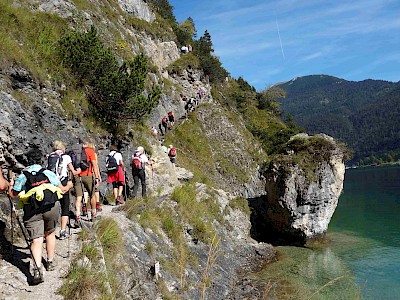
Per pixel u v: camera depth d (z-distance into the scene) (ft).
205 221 52.03
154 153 59.16
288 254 58.80
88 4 79.56
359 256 55.16
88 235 25.46
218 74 181.47
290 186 67.51
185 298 31.40
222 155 111.75
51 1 61.98
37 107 35.45
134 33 109.40
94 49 48.96
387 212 97.50
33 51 42.24
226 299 36.86
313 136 76.18
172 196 51.16
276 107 227.20
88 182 30.68
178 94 116.67
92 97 49.47
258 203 77.97
